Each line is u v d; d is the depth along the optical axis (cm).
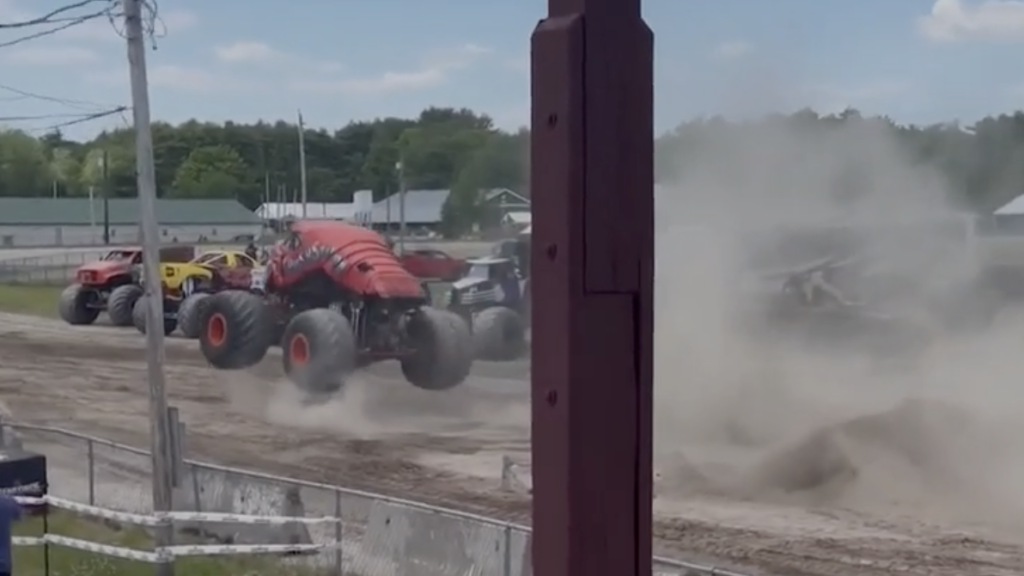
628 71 224
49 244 11050
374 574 1151
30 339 3303
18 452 1262
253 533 1241
